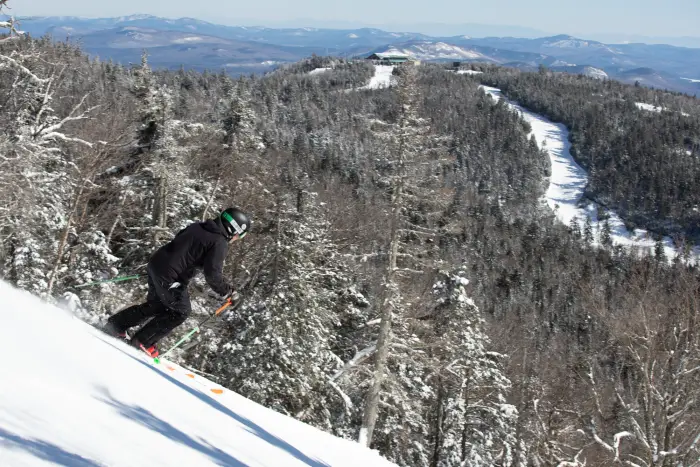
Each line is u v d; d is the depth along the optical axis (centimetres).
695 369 1591
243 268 2792
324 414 2372
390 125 1927
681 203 16175
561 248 11138
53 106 2495
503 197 16825
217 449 285
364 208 2945
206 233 536
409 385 2375
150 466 183
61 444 160
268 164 3588
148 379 350
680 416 1689
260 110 16438
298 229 2406
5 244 2030
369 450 871
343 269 2772
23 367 214
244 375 2195
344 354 2866
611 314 1759
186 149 2503
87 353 301
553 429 2445
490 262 8775
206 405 420
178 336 2173
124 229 2892
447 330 2442
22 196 1839
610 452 1869
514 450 2766
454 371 2406
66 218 2288
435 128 2005
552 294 8331
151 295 550
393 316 2094
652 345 1633
